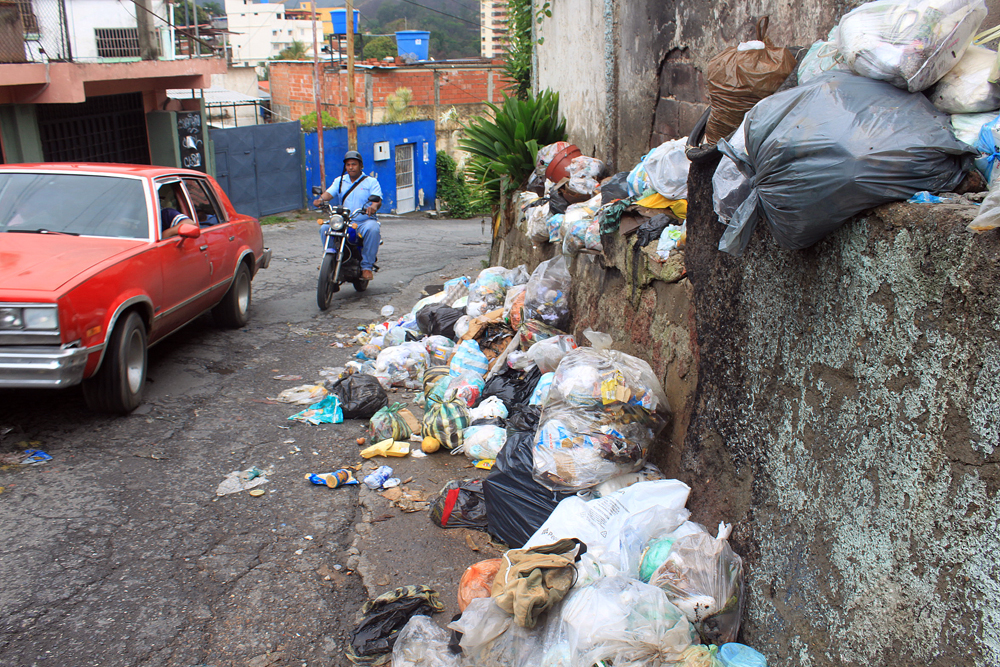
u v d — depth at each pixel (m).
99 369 4.75
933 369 1.87
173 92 18.50
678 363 3.56
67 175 5.82
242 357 6.53
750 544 2.72
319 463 4.50
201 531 3.67
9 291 4.21
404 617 3.01
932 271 1.86
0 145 11.44
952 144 2.04
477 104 29.27
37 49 11.80
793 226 2.25
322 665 2.84
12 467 4.17
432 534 3.73
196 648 2.87
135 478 4.15
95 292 4.51
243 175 19.22
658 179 4.06
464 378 5.29
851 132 2.08
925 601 1.88
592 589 2.55
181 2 17.44
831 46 2.82
